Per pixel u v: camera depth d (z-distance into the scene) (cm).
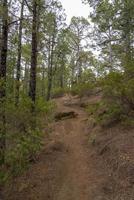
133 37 2131
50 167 1416
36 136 1162
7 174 1089
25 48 2366
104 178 1208
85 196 1131
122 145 1332
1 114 1093
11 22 1324
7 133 1105
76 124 2200
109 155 1345
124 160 1209
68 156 1541
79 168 1377
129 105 1558
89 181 1230
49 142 1709
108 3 2073
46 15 1609
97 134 1681
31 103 1190
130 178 1105
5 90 1132
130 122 1520
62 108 2769
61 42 2420
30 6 1498
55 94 3781
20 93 1174
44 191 1226
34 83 1605
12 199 1171
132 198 1003
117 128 1578
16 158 1099
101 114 1736
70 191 1192
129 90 1496
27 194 1211
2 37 1313
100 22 2202
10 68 1827
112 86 1518
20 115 1123
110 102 1611
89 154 1515
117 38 2344
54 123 2289
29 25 1477
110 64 2653
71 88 3622
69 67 4388
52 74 3356
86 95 2991
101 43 2570
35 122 1194
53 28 1856
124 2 2017
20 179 1313
